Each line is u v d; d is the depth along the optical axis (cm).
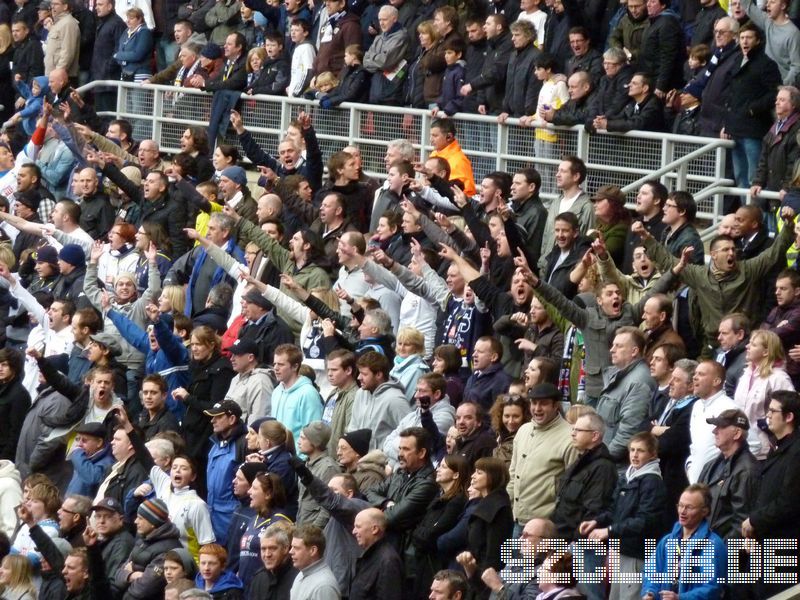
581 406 3738
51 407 4669
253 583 3788
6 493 4441
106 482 4303
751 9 5100
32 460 4600
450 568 3744
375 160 5931
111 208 5784
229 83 6291
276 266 4919
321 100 6016
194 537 4094
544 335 4194
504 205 4375
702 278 4219
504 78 5600
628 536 3528
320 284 4816
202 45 6538
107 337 4844
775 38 5072
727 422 3516
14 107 7106
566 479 3622
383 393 4138
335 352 4256
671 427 3700
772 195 4719
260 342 4616
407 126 5831
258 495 3912
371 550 3694
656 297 3981
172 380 4691
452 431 3900
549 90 5409
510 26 5612
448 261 4666
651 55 5294
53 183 6222
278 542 3741
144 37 6725
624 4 5550
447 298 4488
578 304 4150
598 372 4069
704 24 5341
